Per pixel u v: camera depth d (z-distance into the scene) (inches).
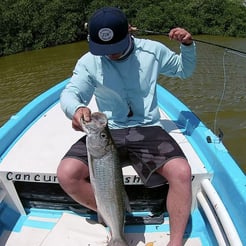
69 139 63.0
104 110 55.9
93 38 50.5
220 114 174.2
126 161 53.7
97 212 51.6
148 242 52.2
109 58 52.8
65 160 49.9
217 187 53.8
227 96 193.0
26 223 56.0
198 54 267.9
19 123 66.1
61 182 49.8
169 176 48.4
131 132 53.0
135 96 54.4
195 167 55.5
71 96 51.2
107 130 44.4
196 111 178.9
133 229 54.1
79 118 45.8
